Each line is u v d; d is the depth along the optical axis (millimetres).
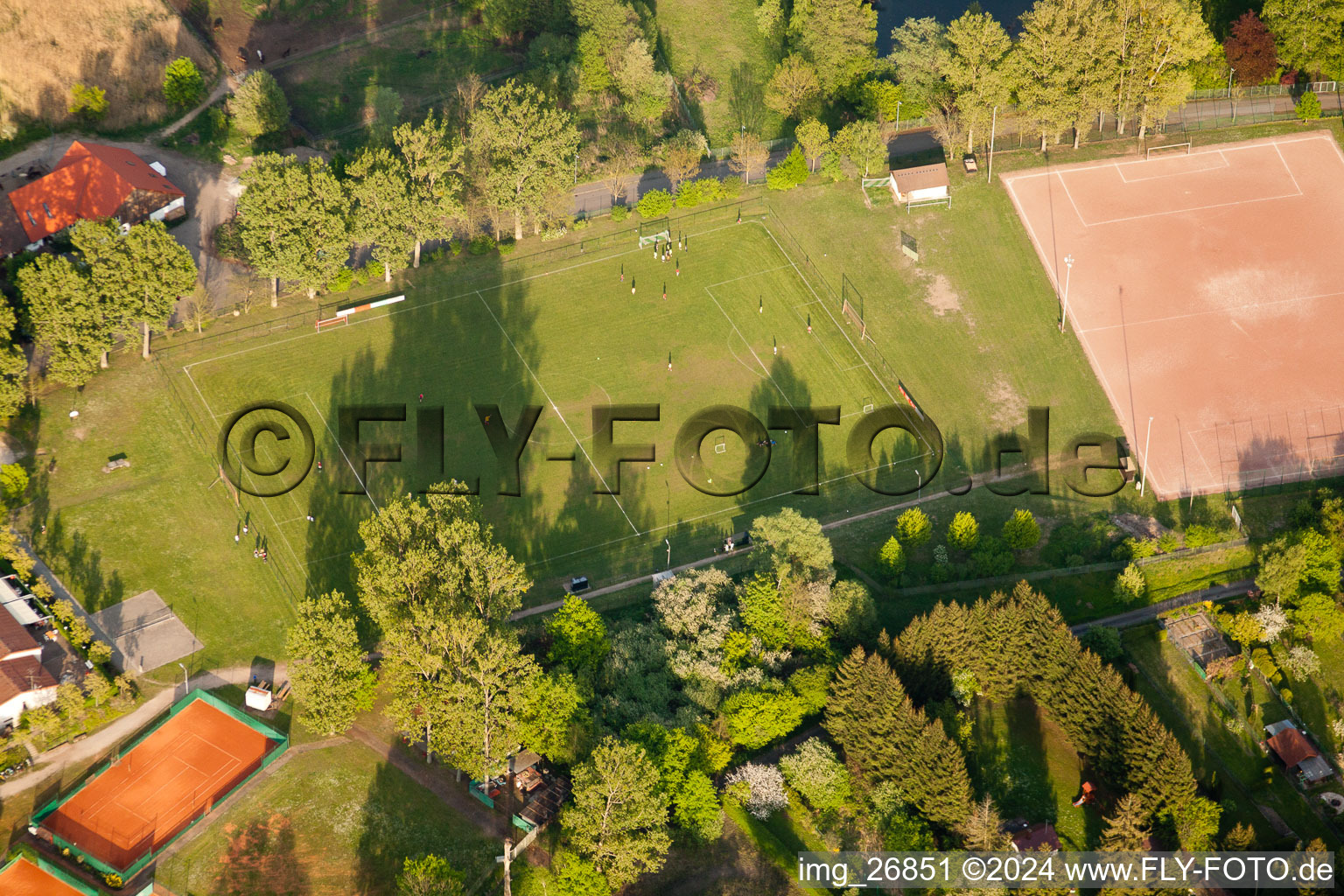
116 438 161250
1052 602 150125
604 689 136375
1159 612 147125
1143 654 142375
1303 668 137875
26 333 162250
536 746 127750
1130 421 172500
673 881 119312
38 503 153125
